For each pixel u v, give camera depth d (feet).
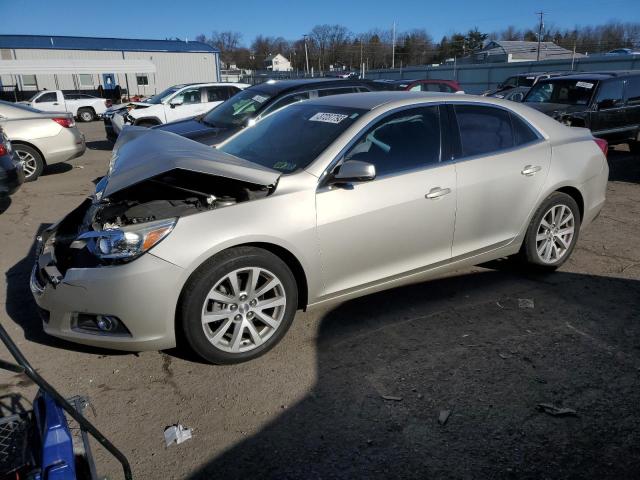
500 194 13.12
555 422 8.89
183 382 10.11
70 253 10.89
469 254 13.12
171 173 11.51
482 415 9.09
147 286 9.41
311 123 12.79
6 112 28.89
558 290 13.98
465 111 13.17
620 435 8.57
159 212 10.28
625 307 13.00
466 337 11.63
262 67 330.34
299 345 11.36
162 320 9.66
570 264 15.81
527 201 13.69
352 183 11.17
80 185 28.53
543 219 14.26
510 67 129.08
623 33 249.34
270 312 10.97
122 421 9.05
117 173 10.54
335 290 11.41
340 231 11.00
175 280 9.55
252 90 28.50
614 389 9.75
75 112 86.12
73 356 11.00
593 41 252.42
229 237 9.84
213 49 143.84
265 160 12.23
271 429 8.83
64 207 23.58
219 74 145.59
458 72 142.82
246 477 7.84
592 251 16.93
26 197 25.61
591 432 8.65
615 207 22.20
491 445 8.39
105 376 10.31
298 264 10.84
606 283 14.44
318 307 11.51
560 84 34.78
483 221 13.06
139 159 10.98
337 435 8.66
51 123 29.76
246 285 10.34
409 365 10.60
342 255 11.18
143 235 9.45
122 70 103.60
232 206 10.16
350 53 273.75
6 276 15.35
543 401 9.42
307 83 27.30
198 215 9.86
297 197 10.60
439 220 12.25
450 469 7.92
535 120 14.39
